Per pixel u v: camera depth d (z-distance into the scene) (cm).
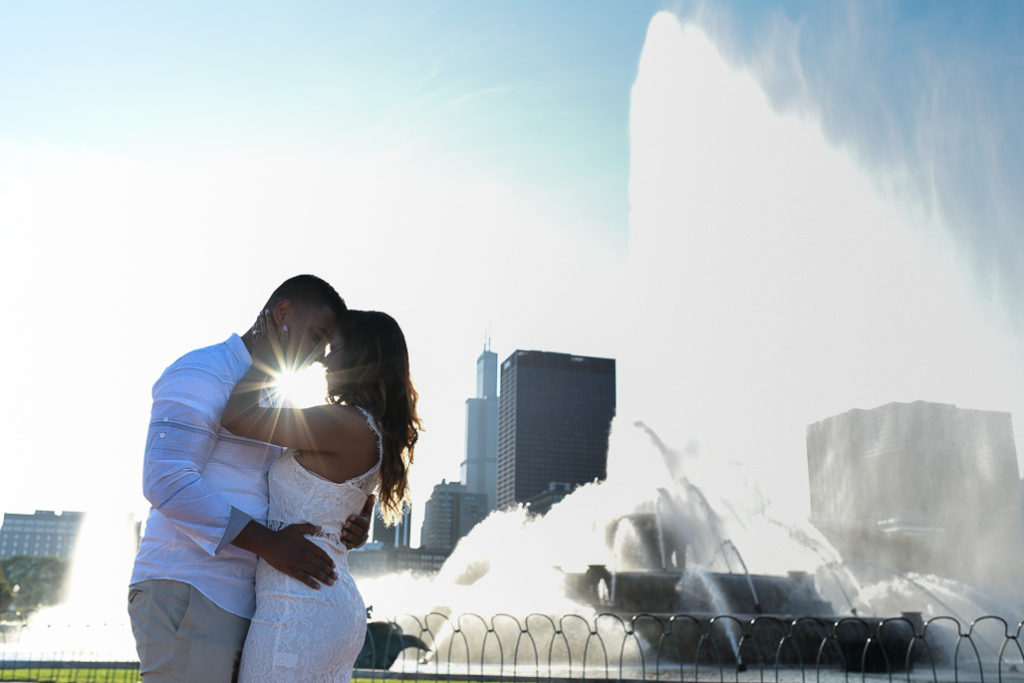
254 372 358
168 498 317
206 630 323
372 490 357
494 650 1848
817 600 2400
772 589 2352
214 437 340
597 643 1792
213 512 319
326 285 373
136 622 328
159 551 332
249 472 348
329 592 328
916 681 1413
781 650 1755
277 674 315
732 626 1777
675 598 2252
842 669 1658
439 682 1173
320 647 321
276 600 324
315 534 331
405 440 364
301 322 362
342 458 338
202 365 339
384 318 369
